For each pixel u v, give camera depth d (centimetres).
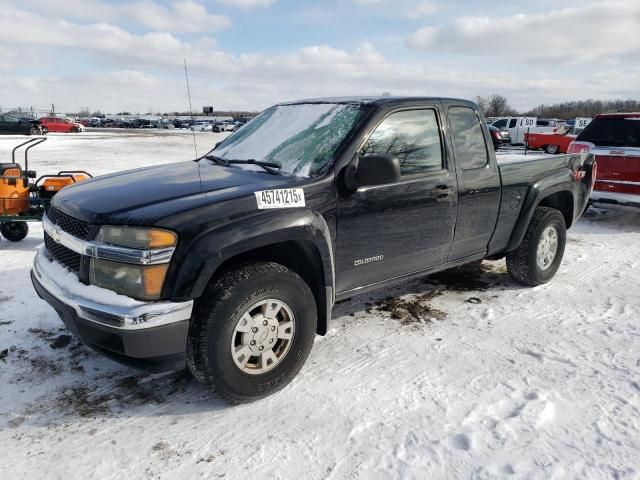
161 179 317
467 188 388
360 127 327
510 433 259
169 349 253
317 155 322
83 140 2834
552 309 429
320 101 383
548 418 272
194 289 250
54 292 273
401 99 356
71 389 298
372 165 293
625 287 484
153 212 256
